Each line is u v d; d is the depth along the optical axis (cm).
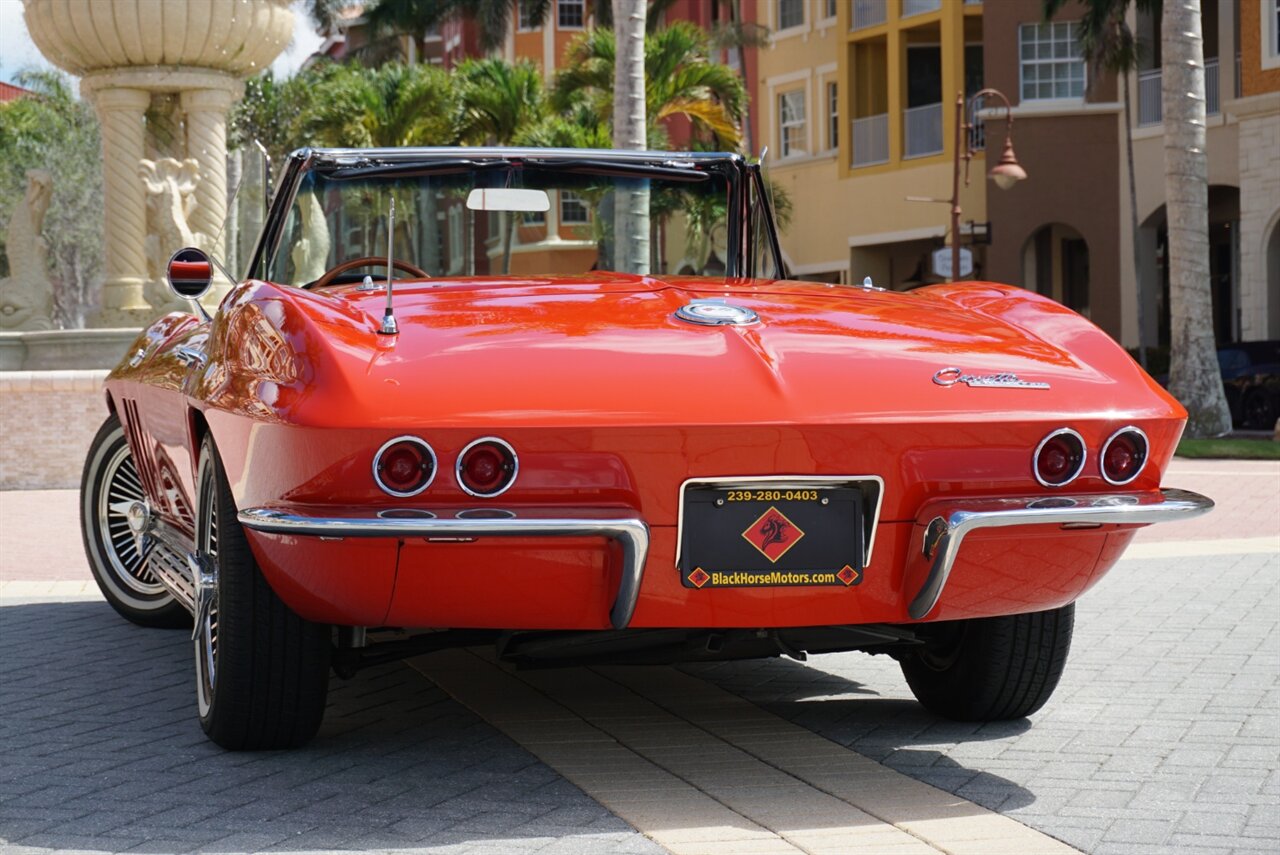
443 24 5134
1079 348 380
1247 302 2772
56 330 1473
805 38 3959
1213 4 3008
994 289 426
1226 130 2939
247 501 351
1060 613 420
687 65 2684
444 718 453
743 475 333
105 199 1631
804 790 375
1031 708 438
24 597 716
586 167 499
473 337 345
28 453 1317
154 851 327
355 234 486
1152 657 546
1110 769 396
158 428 487
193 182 1625
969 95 3578
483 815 353
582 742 423
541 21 4581
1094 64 3192
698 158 502
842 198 3800
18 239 1538
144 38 1572
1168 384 2059
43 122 4569
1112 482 353
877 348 358
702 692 491
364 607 344
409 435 316
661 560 334
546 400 323
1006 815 355
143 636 601
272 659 380
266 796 367
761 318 371
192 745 418
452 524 314
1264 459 1716
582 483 325
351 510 319
